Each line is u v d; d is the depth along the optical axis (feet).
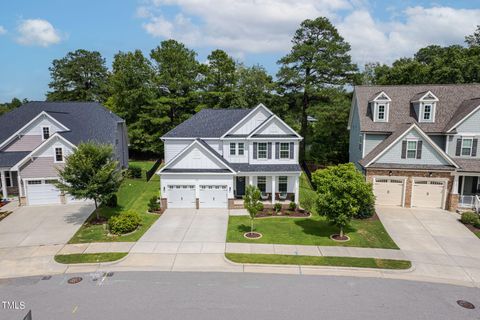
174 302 43.42
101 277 50.60
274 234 68.95
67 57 217.36
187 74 164.45
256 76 164.86
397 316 40.83
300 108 155.33
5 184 93.15
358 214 78.64
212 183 87.04
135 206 88.94
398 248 62.18
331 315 40.78
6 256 58.23
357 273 52.31
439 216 80.74
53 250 60.64
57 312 41.34
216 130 103.35
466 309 42.65
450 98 99.71
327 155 140.77
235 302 43.47
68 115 109.19
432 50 184.75
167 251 59.93
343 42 144.15
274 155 94.02
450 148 89.76
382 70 171.83
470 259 57.88
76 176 73.15
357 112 107.76
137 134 156.87
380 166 87.20
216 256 57.98
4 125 102.27
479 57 133.18
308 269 53.47
